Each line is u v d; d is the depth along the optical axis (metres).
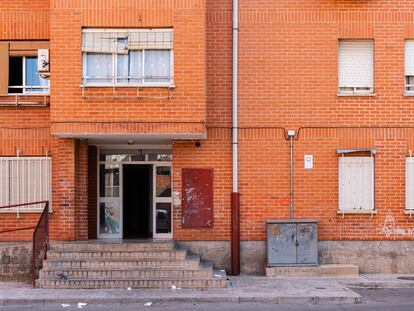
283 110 14.66
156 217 15.76
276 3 14.72
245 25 14.70
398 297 12.16
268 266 14.16
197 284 12.71
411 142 14.62
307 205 14.60
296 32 14.70
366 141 14.61
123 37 13.59
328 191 14.60
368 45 14.82
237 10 14.66
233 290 12.42
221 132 14.65
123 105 13.39
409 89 14.80
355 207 14.59
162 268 13.17
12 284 13.33
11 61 14.93
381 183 14.60
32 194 14.63
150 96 13.40
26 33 14.73
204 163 14.62
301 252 14.17
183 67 13.43
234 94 14.54
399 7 14.71
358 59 14.80
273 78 14.66
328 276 14.12
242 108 14.65
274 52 14.68
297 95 14.66
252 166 14.62
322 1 14.71
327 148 14.63
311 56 14.69
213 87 14.66
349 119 14.62
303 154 14.63
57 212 14.52
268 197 14.59
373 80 14.70
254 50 14.69
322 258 14.55
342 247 14.54
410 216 14.56
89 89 13.40
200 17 13.50
